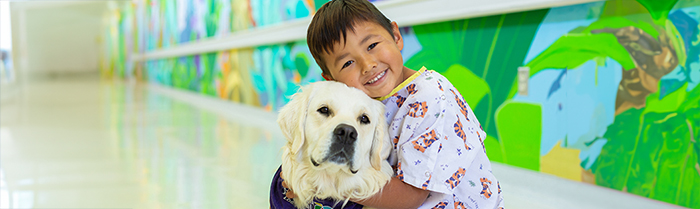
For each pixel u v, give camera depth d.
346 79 1.22
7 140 4.00
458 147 1.17
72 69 21.50
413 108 1.16
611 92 2.06
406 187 1.18
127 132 4.43
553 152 2.33
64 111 6.33
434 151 1.14
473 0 2.49
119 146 3.70
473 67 2.67
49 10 19.69
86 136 4.20
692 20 1.75
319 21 1.23
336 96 1.14
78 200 2.28
